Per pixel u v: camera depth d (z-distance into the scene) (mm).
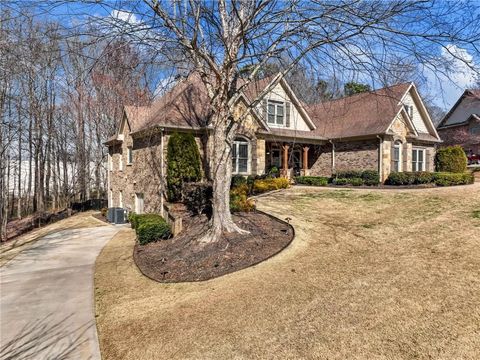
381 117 20438
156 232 11336
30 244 13867
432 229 9305
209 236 9586
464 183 18297
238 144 18391
